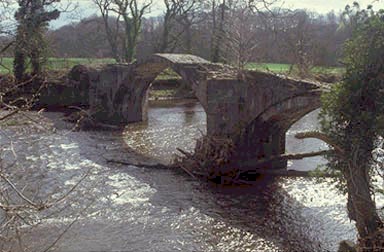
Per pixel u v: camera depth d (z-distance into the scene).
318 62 48.66
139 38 61.53
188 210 20.52
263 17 50.97
